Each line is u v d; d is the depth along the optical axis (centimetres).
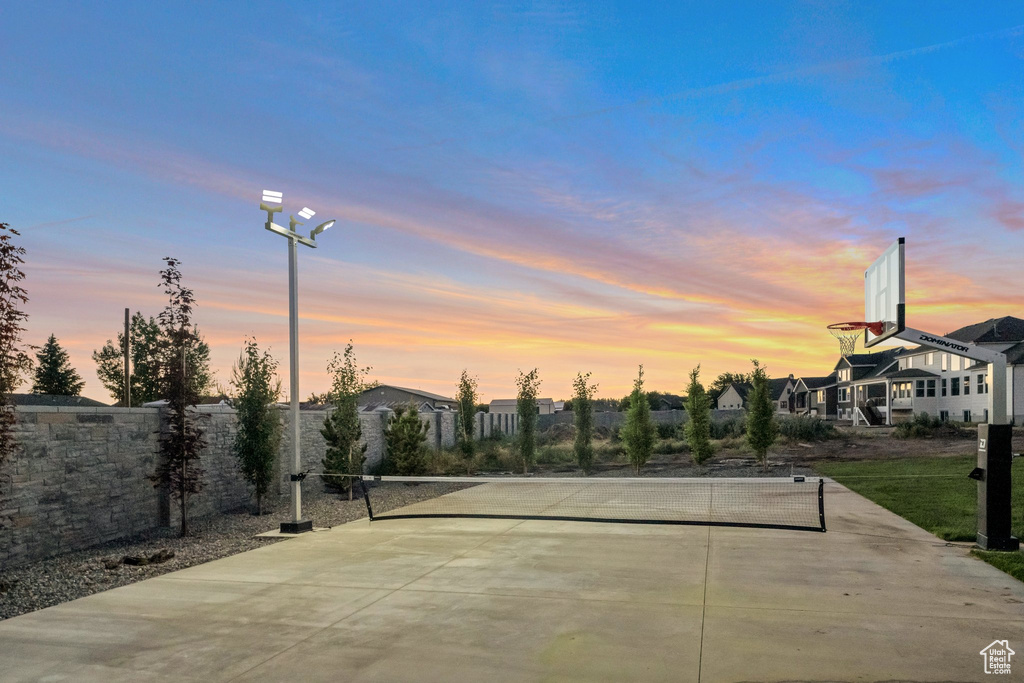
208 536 1093
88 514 1030
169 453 1105
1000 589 664
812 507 1197
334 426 1633
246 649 541
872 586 680
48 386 3909
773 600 639
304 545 970
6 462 850
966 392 4112
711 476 1764
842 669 468
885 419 4769
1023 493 1204
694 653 507
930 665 472
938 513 1076
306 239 1141
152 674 495
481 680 468
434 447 2388
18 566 898
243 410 1319
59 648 555
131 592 725
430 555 877
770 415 1919
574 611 620
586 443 2045
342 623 601
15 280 764
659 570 767
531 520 1137
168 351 1125
